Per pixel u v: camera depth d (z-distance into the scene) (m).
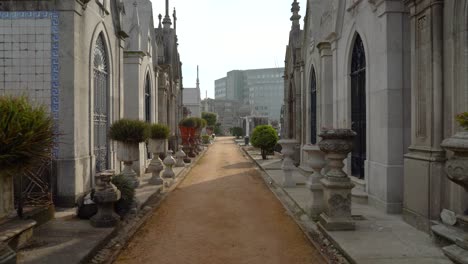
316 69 14.37
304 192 10.91
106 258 5.58
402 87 8.07
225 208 9.18
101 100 10.92
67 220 7.26
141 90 15.30
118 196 6.90
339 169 6.87
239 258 5.64
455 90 6.19
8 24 8.62
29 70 8.62
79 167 8.84
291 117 21.14
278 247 6.16
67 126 8.59
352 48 10.59
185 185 12.97
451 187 6.25
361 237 6.23
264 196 10.82
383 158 8.27
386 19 8.09
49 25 8.62
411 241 6.01
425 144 6.77
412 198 6.98
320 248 6.06
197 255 5.77
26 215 6.41
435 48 6.53
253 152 27.78
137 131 10.66
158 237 6.70
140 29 16.39
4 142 4.11
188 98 59.94
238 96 115.50
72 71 8.62
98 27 10.24
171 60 23.62
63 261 5.02
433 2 6.53
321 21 14.20
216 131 76.75
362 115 10.02
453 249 3.96
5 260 3.57
